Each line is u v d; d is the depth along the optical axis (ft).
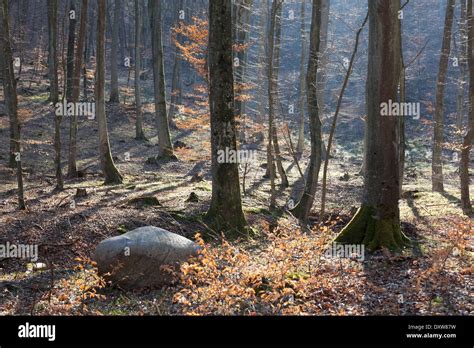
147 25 143.33
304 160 88.89
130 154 81.51
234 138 40.01
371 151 34.53
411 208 52.42
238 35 70.38
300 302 23.93
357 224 34.68
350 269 28.99
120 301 26.00
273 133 56.34
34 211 40.96
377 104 33.76
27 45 143.13
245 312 22.35
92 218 39.83
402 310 22.79
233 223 39.68
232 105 39.68
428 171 90.07
